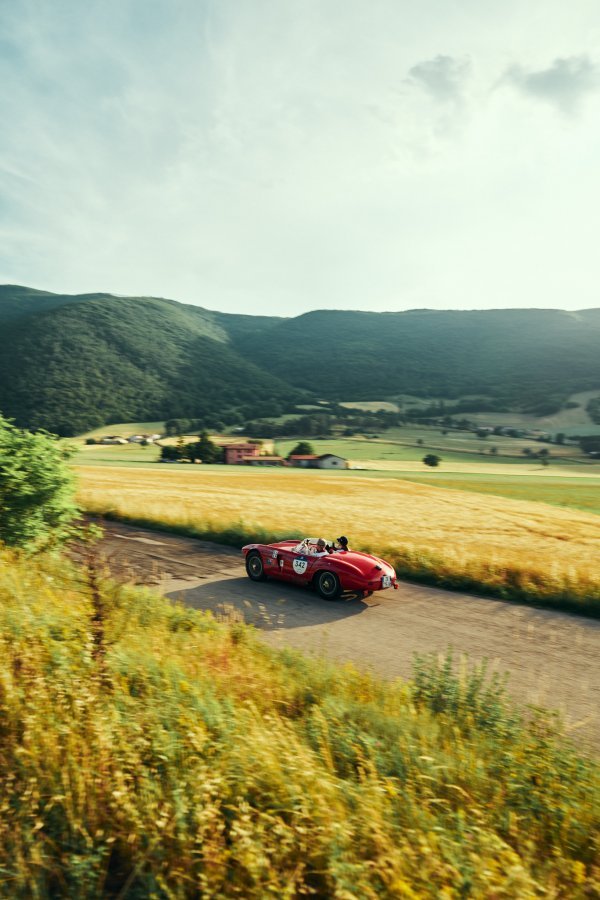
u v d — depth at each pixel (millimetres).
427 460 130375
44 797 3346
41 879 2664
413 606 11500
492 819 3559
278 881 2639
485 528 30500
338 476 91562
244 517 24562
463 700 5668
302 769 3518
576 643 9320
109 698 4570
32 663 4941
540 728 5109
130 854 3006
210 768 3525
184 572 14023
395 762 4137
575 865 3023
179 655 6340
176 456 128625
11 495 11922
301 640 9062
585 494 71750
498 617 10852
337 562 11617
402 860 2771
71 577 9930
